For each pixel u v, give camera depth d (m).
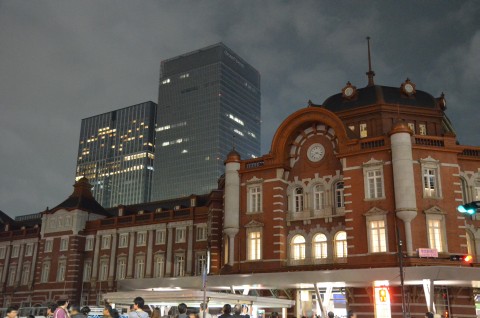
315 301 45.59
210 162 197.88
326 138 48.59
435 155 43.41
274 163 49.03
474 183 45.00
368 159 44.19
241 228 49.09
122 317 25.67
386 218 41.88
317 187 48.12
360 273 37.09
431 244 40.88
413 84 52.53
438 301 39.75
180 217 70.94
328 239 45.81
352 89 52.88
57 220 79.50
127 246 74.12
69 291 74.12
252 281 41.00
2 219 95.75
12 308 15.32
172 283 45.88
